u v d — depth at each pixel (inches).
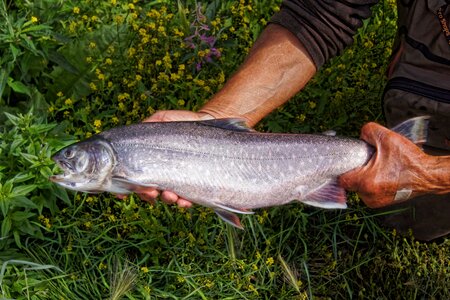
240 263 52.2
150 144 41.3
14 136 51.9
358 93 61.5
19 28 56.4
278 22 48.4
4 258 49.4
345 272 55.1
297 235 56.4
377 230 57.6
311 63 48.4
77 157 40.9
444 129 50.4
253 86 47.1
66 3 63.5
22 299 47.2
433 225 55.7
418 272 56.3
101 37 60.9
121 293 46.2
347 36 49.1
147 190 41.9
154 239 52.6
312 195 43.2
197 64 60.6
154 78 60.9
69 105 57.8
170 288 51.8
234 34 64.7
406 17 50.1
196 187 41.6
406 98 50.1
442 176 42.4
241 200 42.3
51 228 52.8
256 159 42.1
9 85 57.3
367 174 42.7
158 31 61.6
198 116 46.1
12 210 50.8
